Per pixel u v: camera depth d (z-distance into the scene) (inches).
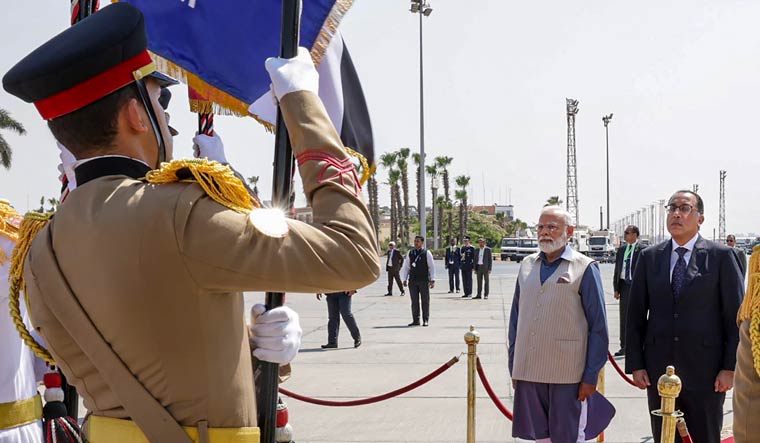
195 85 103.8
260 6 103.7
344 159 71.6
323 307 738.8
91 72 69.9
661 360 204.7
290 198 79.3
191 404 67.4
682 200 205.8
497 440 264.2
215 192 67.5
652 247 213.5
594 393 213.2
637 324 213.2
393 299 863.1
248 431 69.7
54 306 70.4
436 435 270.7
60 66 68.6
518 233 4047.7
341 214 68.6
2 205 110.7
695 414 200.7
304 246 65.7
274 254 65.2
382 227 3449.8
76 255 69.1
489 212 5059.1
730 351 196.5
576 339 206.4
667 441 137.7
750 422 98.0
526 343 211.2
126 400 67.9
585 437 211.2
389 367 404.5
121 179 71.1
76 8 109.7
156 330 66.4
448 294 957.2
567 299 206.7
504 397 328.5
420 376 378.0
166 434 67.0
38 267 71.6
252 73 103.6
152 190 68.6
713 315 200.2
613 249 2369.6
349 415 300.0
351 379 372.2
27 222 78.2
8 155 1082.7
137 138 73.8
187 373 67.1
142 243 66.1
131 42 71.5
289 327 75.2
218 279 66.1
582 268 208.5
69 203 71.6
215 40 103.9
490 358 427.5
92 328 68.7
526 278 215.5
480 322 614.9
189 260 65.8
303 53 77.2
